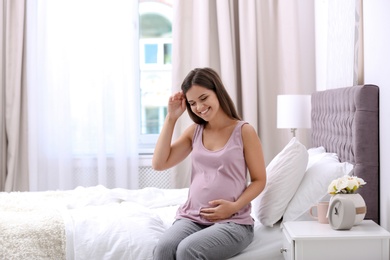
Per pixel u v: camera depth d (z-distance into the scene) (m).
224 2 4.36
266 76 4.46
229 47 4.36
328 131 3.22
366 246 2.10
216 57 4.50
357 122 2.52
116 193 3.02
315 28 4.32
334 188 2.25
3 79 4.42
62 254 2.25
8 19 4.37
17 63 4.38
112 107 4.48
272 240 2.41
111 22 4.45
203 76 2.46
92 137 4.50
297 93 4.35
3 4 4.39
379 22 2.45
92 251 2.26
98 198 2.95
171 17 4.68
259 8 4.40
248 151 2.45
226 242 2.21
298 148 2.54
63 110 4.41
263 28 4.45
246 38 4.36
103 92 4.43
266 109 4.45
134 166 4.51
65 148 4.43
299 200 2.51
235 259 2.31
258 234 2.46
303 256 2.10
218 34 4.41
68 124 4.43
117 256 2.26
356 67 2.90
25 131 4.47
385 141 2.42
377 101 2.50
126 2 4.44
